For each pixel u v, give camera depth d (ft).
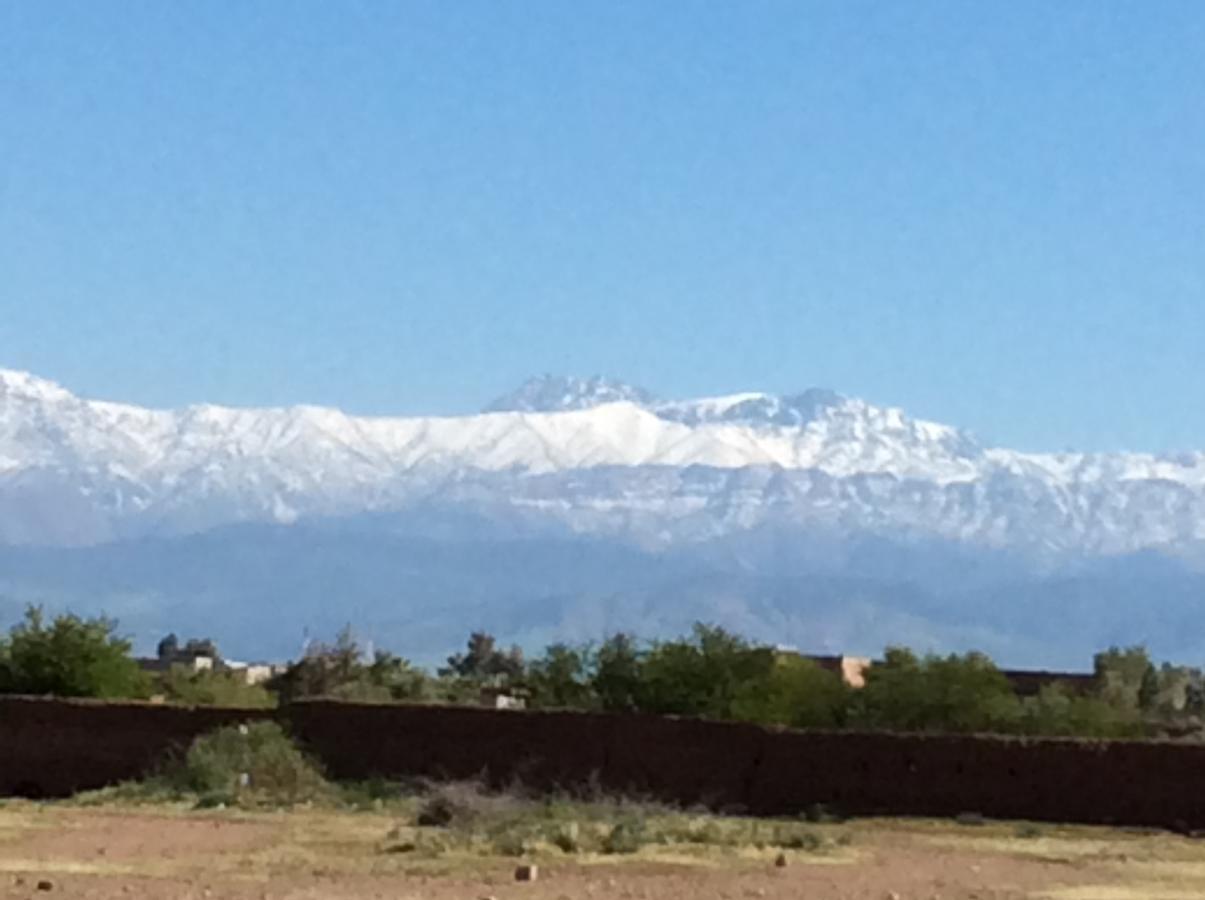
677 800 174.50
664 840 137.08
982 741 170.91
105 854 125.70
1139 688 325.01
